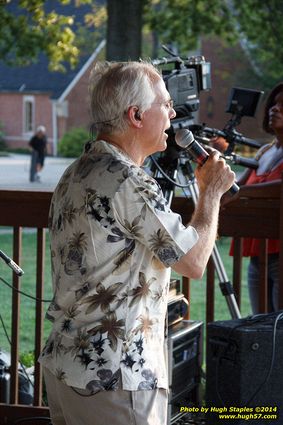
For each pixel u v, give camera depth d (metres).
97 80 3.22
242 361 3.90
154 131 3.20
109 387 3.03
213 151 3.42
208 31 21.27
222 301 9.76
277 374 3.96
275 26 21.25
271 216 4.84
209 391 4.05
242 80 42.88
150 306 3.14
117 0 17.06
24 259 12.22
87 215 3.09
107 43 17.25
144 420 3.06
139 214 3.07
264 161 5.78
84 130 42.84
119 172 3.09
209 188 3.31
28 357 6.02
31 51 19.86
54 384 3.22
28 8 18.52
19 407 5.00
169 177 4.83
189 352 4.61
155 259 3.14
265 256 4.95
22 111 48.28
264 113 5.82
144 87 3.14
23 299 9.30
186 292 5.06
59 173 33.03
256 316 4.20
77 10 33.50
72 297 3.12
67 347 3.11
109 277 3.07
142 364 3.08
